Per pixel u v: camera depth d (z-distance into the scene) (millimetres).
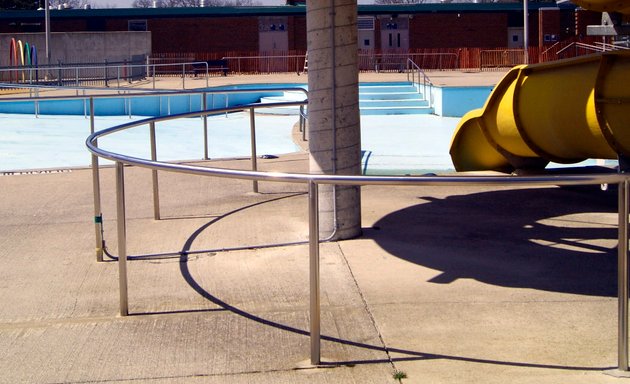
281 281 6441
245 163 12477
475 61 45281
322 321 5480
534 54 44469
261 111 25469
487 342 5047
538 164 10195
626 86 7816
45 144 16406
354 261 6887
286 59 46875
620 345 4473
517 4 49406
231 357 4918
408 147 15336
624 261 4371
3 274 6910
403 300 5887
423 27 49969
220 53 47625
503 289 6109
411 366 4691
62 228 8539
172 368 4773
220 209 9273
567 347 4938
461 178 4320
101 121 21172
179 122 21047
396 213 8766
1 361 4957
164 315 5738
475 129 10188
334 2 7258
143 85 32656
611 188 10102
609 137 7992
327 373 4625
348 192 7574
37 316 5816
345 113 7418
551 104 8695
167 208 9406
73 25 49406
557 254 7078
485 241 7551
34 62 34031
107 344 5203
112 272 6887
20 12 48562
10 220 8938
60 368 4824
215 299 6059
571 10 48406
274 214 8883
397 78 33094
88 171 12156
